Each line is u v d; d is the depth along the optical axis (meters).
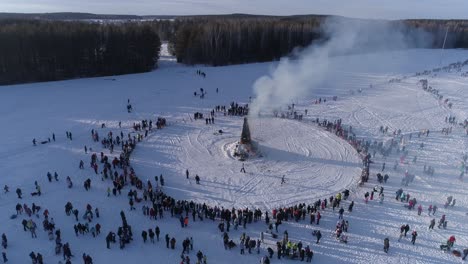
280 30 111.38
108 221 29.97
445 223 30.11
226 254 26.75
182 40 104.06
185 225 29.78
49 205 31.70
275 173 39.50
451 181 38.06
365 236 29.12
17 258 25.33
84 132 48.94
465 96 72.88
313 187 36.84
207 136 48.81
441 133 52.16
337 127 51.19
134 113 57.56
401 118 58.78
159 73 88.69
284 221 30.86
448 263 26.44
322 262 26.19
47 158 40.81
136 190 34.69
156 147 45.03
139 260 25.75
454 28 139.88
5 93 67.19
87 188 34.44
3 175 36.62
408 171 40.09
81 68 86.44
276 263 25.89
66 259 25.31
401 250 27.66
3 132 48.19
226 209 31.30
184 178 37.88
